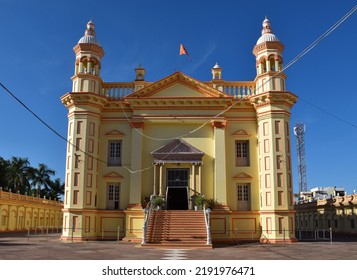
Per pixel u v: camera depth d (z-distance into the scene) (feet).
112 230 89.04
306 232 129.49
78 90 91.76
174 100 92.58
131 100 92.89
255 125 93.35
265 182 86.99
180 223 79.10
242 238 87.71
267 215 85.51
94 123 91.40
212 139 93.40
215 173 90.02
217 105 93.15
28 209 153.17
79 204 86.12
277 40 92.84
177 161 90.58
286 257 54.85
